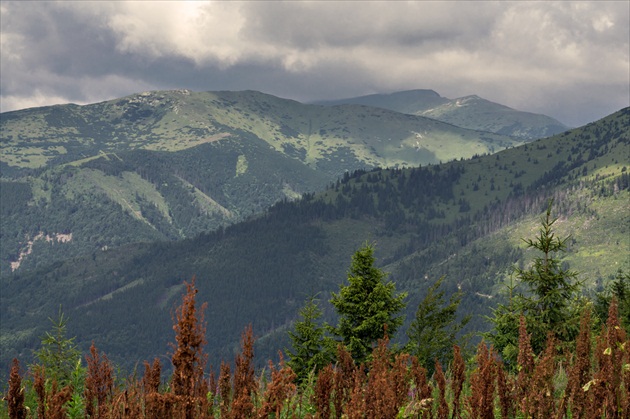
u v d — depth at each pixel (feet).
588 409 15.89
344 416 16.53
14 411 14.65
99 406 16.33
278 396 15.16
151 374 16.49
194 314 13.99
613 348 16.06
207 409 14.34
